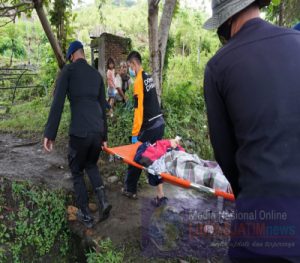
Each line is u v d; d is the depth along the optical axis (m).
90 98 3.50
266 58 1.30
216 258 2.95
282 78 1.26
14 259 3.58
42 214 3.88
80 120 3.41
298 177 1.19
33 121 7.39
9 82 15.12
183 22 18.34
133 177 4.03
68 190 4.21
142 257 3.11
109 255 3.09
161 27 5.40
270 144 1.23
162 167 3.10
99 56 10.12
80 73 3.50
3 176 4.39
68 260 3.69
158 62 5.38
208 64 1.46
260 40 1.34
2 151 5.59
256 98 1.26
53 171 4.77
